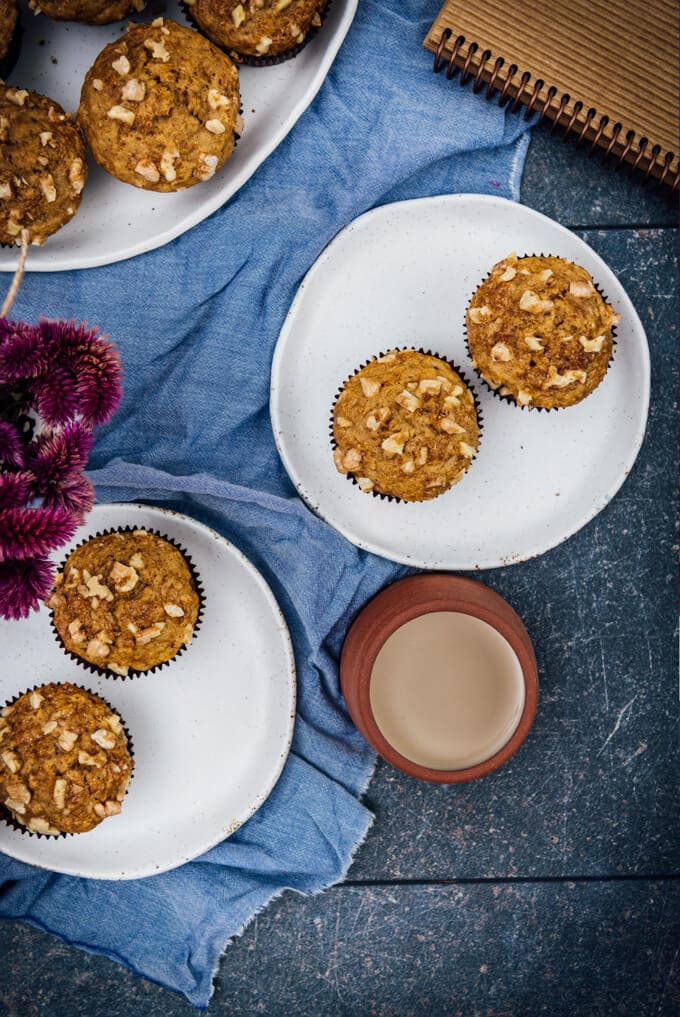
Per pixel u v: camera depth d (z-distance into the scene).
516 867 0.94
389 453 0.85
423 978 0.94
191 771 0.91
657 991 0.94
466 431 0.85
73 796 0.84
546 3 0.88
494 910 0.94
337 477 0.90
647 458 0.93
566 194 0.92
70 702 0.86
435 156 0.89
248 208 0.89
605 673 0.93
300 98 0.88
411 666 0.88
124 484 0.88
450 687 0.88
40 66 0.88
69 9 0.85
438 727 0.88
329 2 0.87
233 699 0.91
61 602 0.85
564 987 0.94
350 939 0.93
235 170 0.88
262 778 0.90
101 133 0.83
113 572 0.84
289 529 0.90
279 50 0.86
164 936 0.92
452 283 0.90
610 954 0.94
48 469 0.73
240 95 0.88
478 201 0.89
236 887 0.92
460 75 0.90
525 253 0.90
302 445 0.90
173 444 0.90
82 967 0.93
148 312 0.89
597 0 0.88
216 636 0.90
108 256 0.88
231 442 0.91
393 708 0.88
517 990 0.94
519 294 0.84
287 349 0.89
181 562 0.87
